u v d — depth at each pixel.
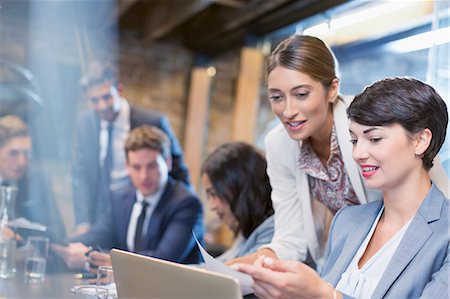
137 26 5.97
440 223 1.12
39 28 5.30
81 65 5.28
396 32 3.23
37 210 2.66
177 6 4.97
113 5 5.18
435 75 2.36
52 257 1.94
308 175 1.65
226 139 5.97
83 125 3.19
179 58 6.22
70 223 3.13
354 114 1.18
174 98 6.20
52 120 4.52
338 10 3.83
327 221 1.70
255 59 5.00
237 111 4.99
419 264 1.09
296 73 1.38
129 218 2.52
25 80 3.93
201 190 5.47
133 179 2.46
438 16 2.41
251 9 4.61
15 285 1.58
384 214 1.25
